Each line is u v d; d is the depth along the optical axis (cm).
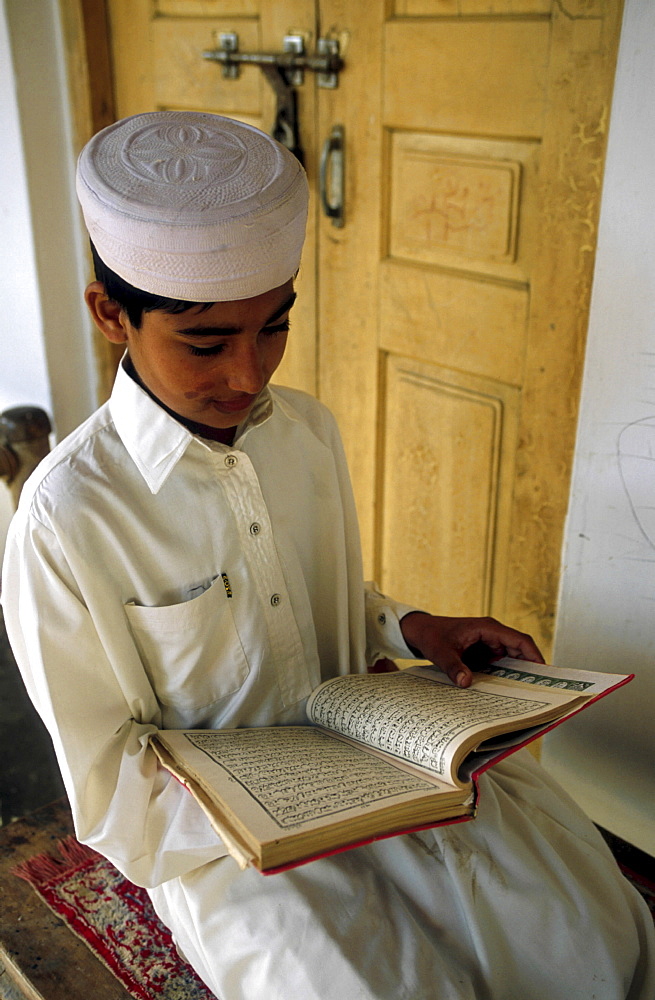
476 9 142
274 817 71
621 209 114
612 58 124
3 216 234
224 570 96
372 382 184
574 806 108
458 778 79
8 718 196
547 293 143
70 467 90
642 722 133
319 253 186
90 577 89
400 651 113
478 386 162
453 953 88
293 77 176
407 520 187
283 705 105
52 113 222
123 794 89
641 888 124
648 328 116
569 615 139
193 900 88
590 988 90
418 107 155
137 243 76
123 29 212
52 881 125
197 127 86
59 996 106
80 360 249
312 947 82
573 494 132
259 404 97
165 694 99
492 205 148
